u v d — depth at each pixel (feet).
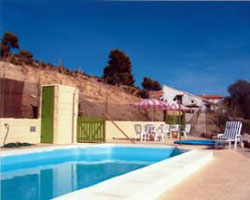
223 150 40.88
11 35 139.74
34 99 51.96
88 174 29.81
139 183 17.56
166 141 54.80
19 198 20.20
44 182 25.71
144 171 21.48
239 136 43.91
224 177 23.09
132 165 35.83
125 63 182.80
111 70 178.60
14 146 40.29
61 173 30.25
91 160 39.47
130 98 115.96
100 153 44.88
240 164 29.35
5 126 41.14
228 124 45.01
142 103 62.13
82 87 100.22
